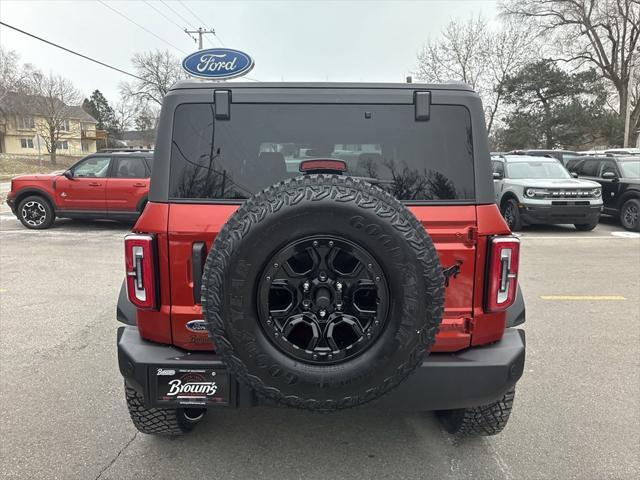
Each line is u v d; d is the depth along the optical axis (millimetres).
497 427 2836
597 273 7418
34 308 5555
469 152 2439
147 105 55594
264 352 2043
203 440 3004
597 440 3018
